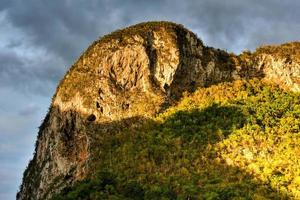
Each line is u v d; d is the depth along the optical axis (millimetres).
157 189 133500
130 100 164875
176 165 141625
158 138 151125
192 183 135625
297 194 132125
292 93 173875
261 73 180875
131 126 159250
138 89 167375
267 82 178500
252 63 183000
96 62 171625
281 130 152125
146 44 172750
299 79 177000
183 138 150000
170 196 132000
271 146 146000
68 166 160500
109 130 160500
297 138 149125
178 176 138375
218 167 140500
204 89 170000
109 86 166375
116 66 169750
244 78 179375
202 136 150250
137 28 177625
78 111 165750
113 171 142000
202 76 176125
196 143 148125
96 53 173750
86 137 159750
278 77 178375
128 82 168125
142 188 135375
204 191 132625
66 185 155875
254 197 129125
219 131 150000
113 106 163750
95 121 162625
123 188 136750
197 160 142500
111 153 150250
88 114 163750
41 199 164125
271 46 187375
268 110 160750
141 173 140375
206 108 160250
